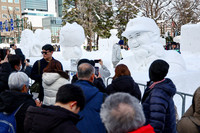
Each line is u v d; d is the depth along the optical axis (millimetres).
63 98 1786
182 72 6535
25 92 2541
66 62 10266
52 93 3234
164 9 24969
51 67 3305
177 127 2467
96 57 14281
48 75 3174
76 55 10891
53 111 1639
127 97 1507
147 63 6934
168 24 31859
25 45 17016
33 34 17641
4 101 2184
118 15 30594
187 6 24984
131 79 2859
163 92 2275
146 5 24297
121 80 2811
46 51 4258
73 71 5754
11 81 2424
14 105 2193
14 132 2160
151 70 2482
